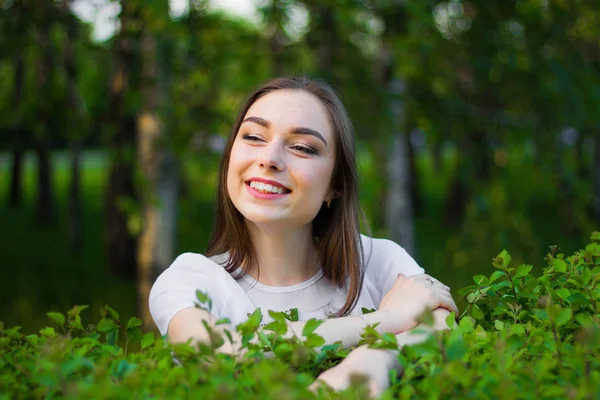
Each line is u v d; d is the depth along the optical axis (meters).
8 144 5.88
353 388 0.95
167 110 5.05
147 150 5.26
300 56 5.67
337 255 1.79
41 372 1.14
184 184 6.26
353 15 5.18
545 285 1.56
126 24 4.71
